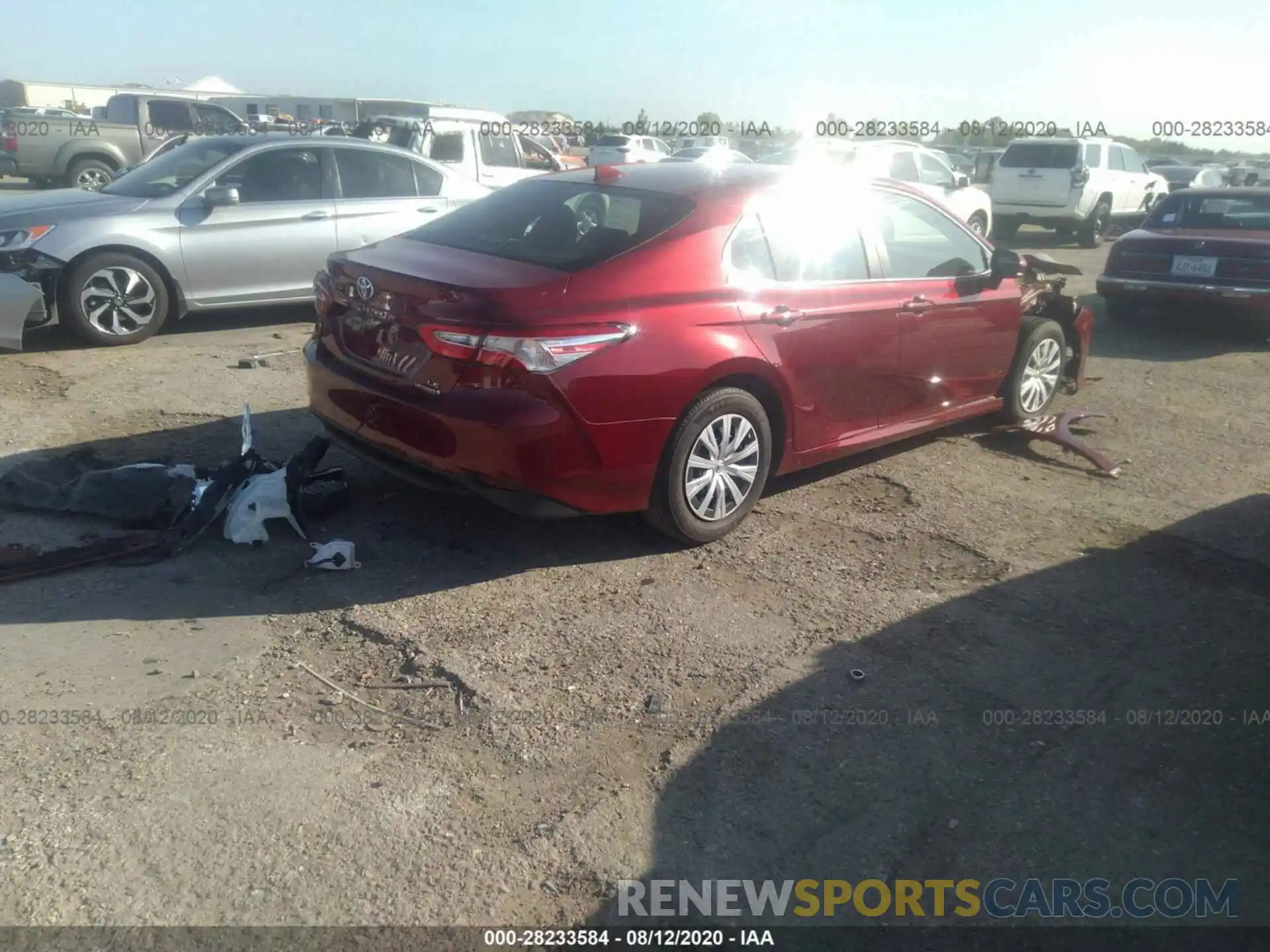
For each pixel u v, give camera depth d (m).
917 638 4.14
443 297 4.17
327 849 2.91
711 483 4.76
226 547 4.65
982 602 4.45
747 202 4.86
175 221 8.15
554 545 4.84
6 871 2.77
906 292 5.49
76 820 2.96
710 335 4.54
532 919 2.71
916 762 3.39
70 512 4.82
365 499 5.23
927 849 3.03
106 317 7.98
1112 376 8.47
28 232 7.63
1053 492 5.75
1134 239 10.38
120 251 7.96
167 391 6.82
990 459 6.25
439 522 5.02
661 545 4.89
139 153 19.41
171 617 4.06
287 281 8.79
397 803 3.09
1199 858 3.03
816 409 5.15
